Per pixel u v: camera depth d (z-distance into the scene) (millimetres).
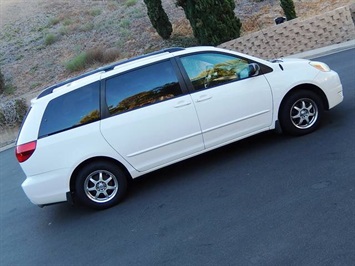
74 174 5891
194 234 4645
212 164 6520
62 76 18750
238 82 6184
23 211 7105
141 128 5906
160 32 18984
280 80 6312
